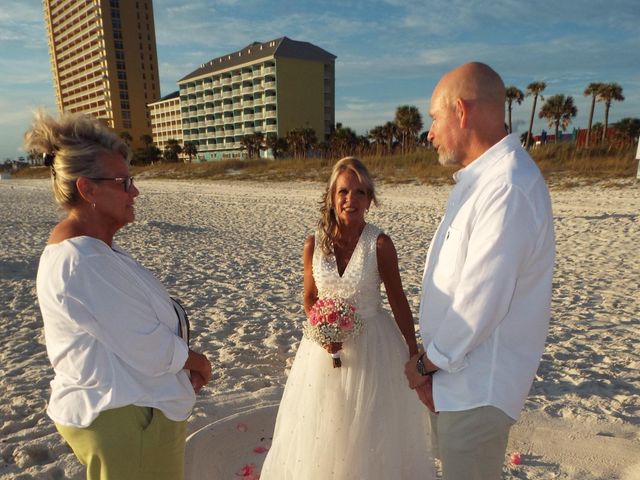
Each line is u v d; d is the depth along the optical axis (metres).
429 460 2.24
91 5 98.19
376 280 2.16
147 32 102.75
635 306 5.24
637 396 3.21
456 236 1.59
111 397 1.40
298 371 2.25
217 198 21.67
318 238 2.24
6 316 5.23
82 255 1.34
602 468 2.45
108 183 1.42
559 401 3.15
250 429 2.85
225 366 3.88
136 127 102.75
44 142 1.40
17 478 2.35
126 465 1.44
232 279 6.89
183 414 1.59
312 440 2.10
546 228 1.51
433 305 1.70
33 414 3.07
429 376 1.66
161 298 1.53
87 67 105.44
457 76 1.61
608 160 20.59
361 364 2.09
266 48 71.06
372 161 29.09
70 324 1.37
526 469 2.47
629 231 9.63
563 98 35.44
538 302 1.55
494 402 1.52
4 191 32.03
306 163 33.34
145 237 10.75
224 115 77.75
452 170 22.95
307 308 2.38
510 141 1.58
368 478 2.05
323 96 71.50
